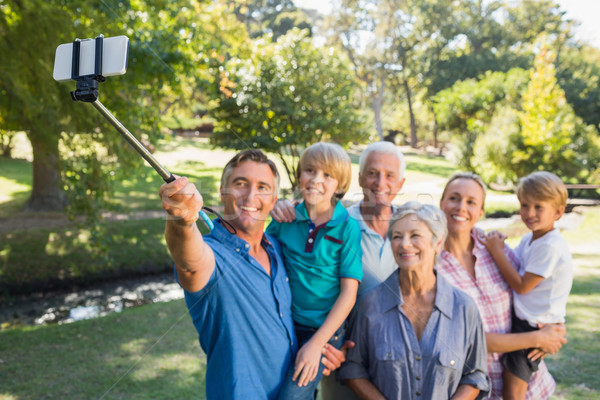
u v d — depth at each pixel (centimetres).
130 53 153
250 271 90
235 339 88
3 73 272
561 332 124
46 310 393
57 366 245
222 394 88
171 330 265
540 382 137
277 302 93
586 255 253
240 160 90
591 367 200
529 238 137
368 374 109
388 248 107
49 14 224
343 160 98
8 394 220
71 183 343
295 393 92
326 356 102
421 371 103
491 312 125
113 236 450
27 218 489
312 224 100
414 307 107
